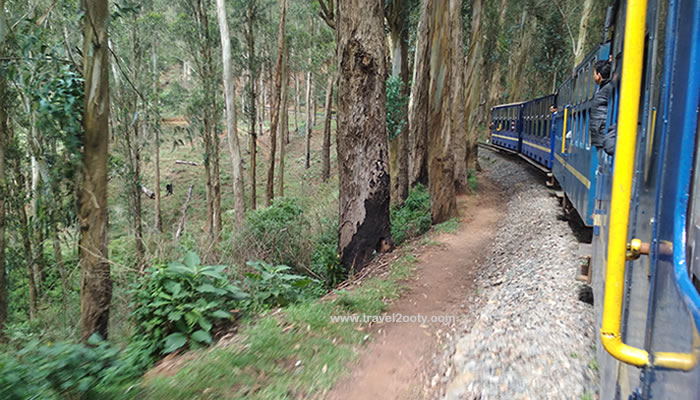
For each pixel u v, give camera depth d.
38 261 14.24
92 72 7.44
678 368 1.21
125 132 19.22
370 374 4.75
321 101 52.28
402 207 16.31
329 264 10.50
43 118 7.69
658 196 1.56
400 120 16.27
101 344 4.71
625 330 1.99
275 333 5.46
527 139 21.86
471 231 11.80
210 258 9.67
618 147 1.65
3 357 3.96
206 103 24.02
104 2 7.45
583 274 5.68
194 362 4.88
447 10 11.87
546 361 4.39
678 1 1.53
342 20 9.88
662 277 1.45
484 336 5.30
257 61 27.73
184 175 39.22
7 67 8.34
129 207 19.22
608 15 3.75
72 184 8.31
